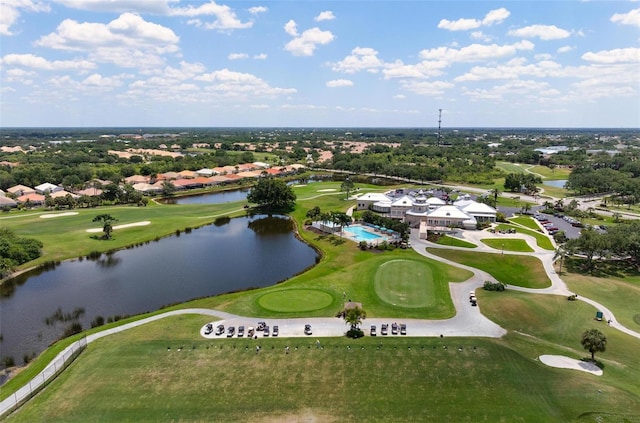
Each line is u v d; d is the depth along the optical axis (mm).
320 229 151500
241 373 62750
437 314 82938
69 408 55469
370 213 160125
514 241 132875
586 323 79312
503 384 60375
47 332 79938
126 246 133750
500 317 81625
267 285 103188
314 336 73750
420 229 142250
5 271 106750
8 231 121625
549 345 71312
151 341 72375
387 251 124375
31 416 54094
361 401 56719
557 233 135875
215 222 169125
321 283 100125
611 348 70500
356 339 72688
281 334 74438
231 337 73438
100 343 72125
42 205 192000
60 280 106312
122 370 63719
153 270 113562
